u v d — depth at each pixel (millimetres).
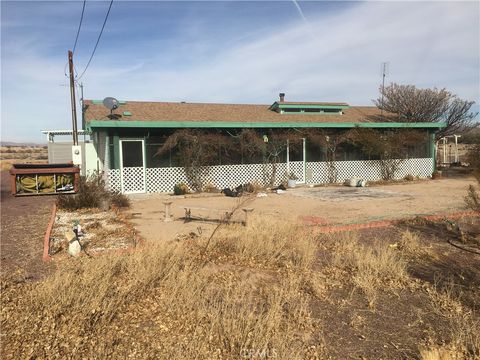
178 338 3631
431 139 22172
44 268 5832
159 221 9641
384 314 4250
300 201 13344
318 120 20844
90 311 4016
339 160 19922
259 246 6281
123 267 5469
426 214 10102
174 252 5770
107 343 3529
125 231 8305
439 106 29625
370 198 13906
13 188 10523
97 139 17391
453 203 12258
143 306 4297
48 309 4059
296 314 4109
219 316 3982
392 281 5184
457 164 29219
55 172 10961
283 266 5820
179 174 16594
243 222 8859
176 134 16000
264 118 19750
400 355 3430
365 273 5281
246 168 17797
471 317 4152
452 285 4789
